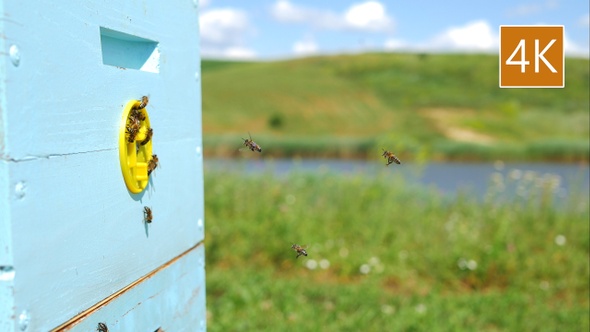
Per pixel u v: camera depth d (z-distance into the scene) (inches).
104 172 65.7
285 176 437.4
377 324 205.2
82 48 61.2
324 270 279.3
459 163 1104.2
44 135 54.9
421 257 280.2
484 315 218.8
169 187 84.1
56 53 56.7
